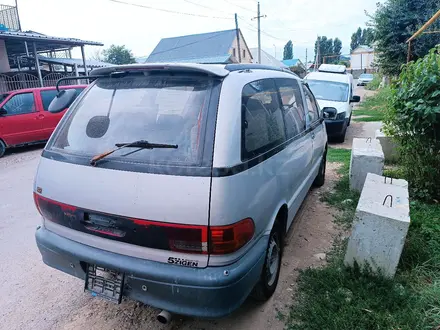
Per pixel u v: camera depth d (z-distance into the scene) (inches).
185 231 72.5
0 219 175.8
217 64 94.4
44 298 110.8
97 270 85.6
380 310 93.0
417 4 546.6
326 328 88.8
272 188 95.1
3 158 327.6
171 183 72.7
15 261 134.0
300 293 105.6
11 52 674.8
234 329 93.7
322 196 185.9
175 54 1739.7
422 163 169.0
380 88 860.6
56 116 360.8
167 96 85.2
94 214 82.7
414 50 538.6
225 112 78.0
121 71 93.1
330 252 129.6
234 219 73.4
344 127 331.0
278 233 109.4
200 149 74.4
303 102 150.4
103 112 92.1
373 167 181.3
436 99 153.3
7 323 99.3
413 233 130.0
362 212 106.9
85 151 87.1
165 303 77.6
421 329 86.0
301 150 131.4
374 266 108.7
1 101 334.6
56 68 858.8
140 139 82.4
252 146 85.1
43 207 93.2
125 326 97.1
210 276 73.2
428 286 103.3
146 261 78.5
